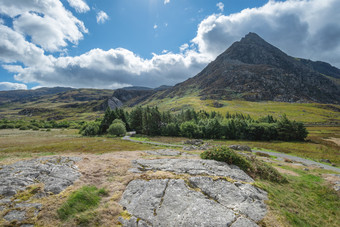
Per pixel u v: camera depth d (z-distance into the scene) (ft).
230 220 29.17
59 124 518.78
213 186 39.37
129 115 440.04
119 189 39.68
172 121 388.16
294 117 569.64
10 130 393.29
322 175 66.59
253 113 634.43
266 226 28.86
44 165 48.93
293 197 44.11
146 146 167.63
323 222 35.55
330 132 335.06
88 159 58.13
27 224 27.66
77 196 34.65
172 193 36.65
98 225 29.30
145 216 30.83
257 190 40.50
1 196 33.32
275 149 166.71
